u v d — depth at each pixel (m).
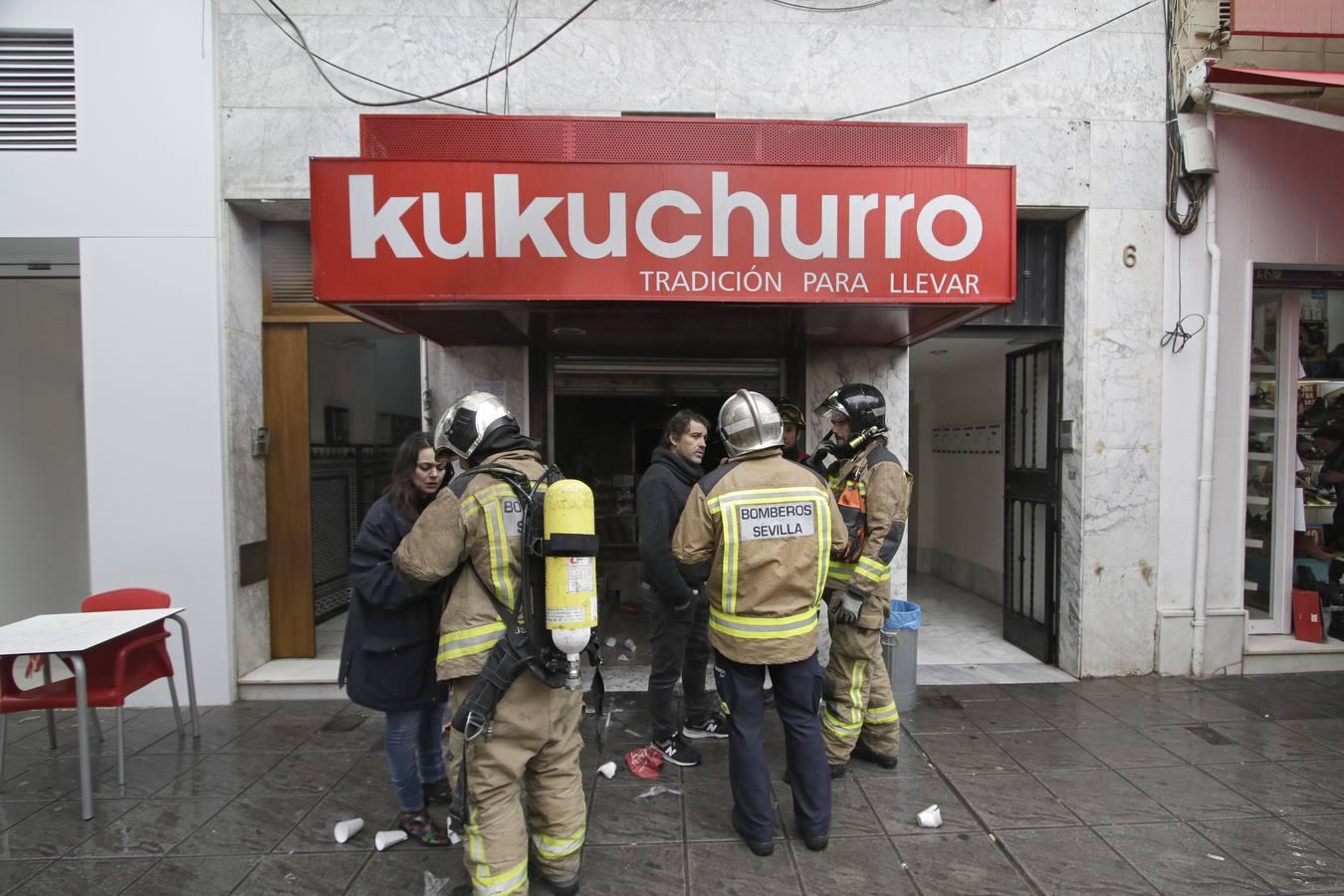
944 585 7.35
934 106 4.45
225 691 4.14
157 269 4.10
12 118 4.08
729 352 4.87
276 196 4.19
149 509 4.11
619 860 2.56
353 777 3.22
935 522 7.89
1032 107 4.47
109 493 4.09
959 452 7.24
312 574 4.61
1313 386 5.05
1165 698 4.17
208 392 4.11
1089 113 4.48
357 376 6.53
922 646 5.25
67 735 3.69
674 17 4.38
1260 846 2.64
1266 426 4.96
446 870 2.52
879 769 3.26
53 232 4.08
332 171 3.18
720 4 4.40
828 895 2.36
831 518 2.73
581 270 3.24
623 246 3.24
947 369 7.26
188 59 4.12
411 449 2.61
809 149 3.68
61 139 4.10
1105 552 4.53
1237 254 4.51
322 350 5.90
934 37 4.45
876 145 3.67
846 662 3.10
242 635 4.28
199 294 4.11
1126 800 2.97
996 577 6.50
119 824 2.81
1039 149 4.46
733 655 2.51
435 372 4.55
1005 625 5.40
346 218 3.19
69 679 3.27
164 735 3.69
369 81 4.28
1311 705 4.05
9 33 4.07
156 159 4.10
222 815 2.88
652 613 3.24
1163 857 2.57
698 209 3.25
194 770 3.29
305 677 4.25
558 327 4.00
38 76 4.10
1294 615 4.81
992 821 2.81
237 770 3.29
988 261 3.33
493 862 2.10
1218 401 4.57
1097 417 4.51
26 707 2.99
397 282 3.20
